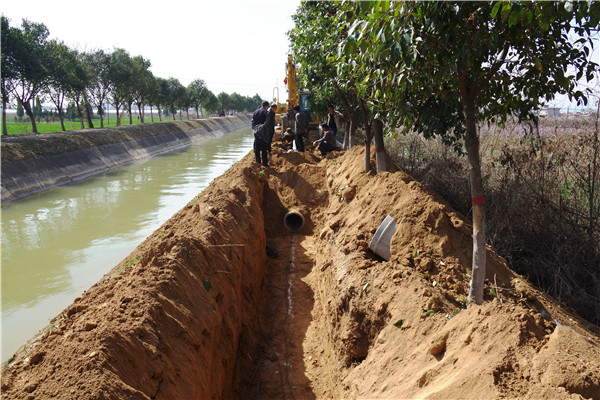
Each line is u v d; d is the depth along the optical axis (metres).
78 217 15.94
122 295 4.70
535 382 3.12
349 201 9.93
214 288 5.89
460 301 5.14
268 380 6.20
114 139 31.56
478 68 4.42
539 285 6.78
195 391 4.30
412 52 4.20
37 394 3.33
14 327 8.42
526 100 5.50
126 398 3.42
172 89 60.16
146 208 17.27
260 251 9.40
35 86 27.62
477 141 4.75
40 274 10.91
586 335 5.01
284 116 22.31
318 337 7.17
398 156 13.60
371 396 4.32
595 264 6.56
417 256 6.05
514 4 3.41
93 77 35.84
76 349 3.74
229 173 12.88
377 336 5.23
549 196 7.43
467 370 3.48
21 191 19.14
